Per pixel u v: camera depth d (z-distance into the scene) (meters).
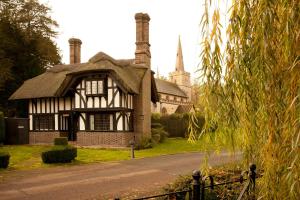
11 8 31.05
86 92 22.09
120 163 15.18
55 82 24.36
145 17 24.02
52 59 33.09
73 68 25.36
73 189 9.79
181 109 50.44
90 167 14.05
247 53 3.39
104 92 21.61
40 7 32.53
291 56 3.12
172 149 21.36
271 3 3.24
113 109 21.41
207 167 3.78
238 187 5.44
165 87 50.75
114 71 20.88
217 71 3.58
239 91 3.48
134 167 13.94
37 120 24.59
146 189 9.55
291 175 2.82
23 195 9.14
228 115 3.54
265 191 3.37
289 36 3.10
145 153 18.95
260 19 3.28
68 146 15.77
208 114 3.61
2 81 28.38
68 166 14.30
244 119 3.54
